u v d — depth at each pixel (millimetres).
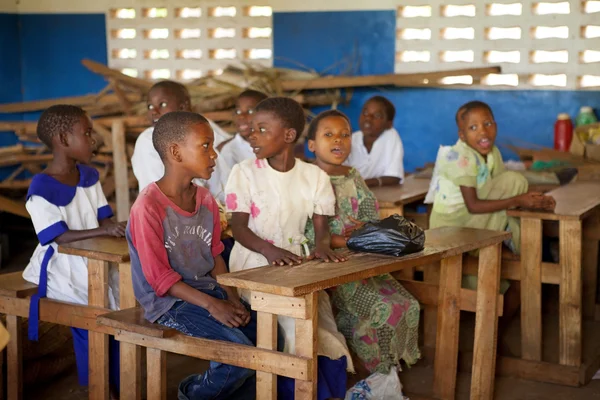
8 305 3145
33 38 7430
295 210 3029
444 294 3260
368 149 5016
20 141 7125
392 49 6562
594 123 5820
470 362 3771
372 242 2748
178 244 2668
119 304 3121
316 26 6727
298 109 3008
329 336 2807
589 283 4602
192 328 2600
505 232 3232
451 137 6492
